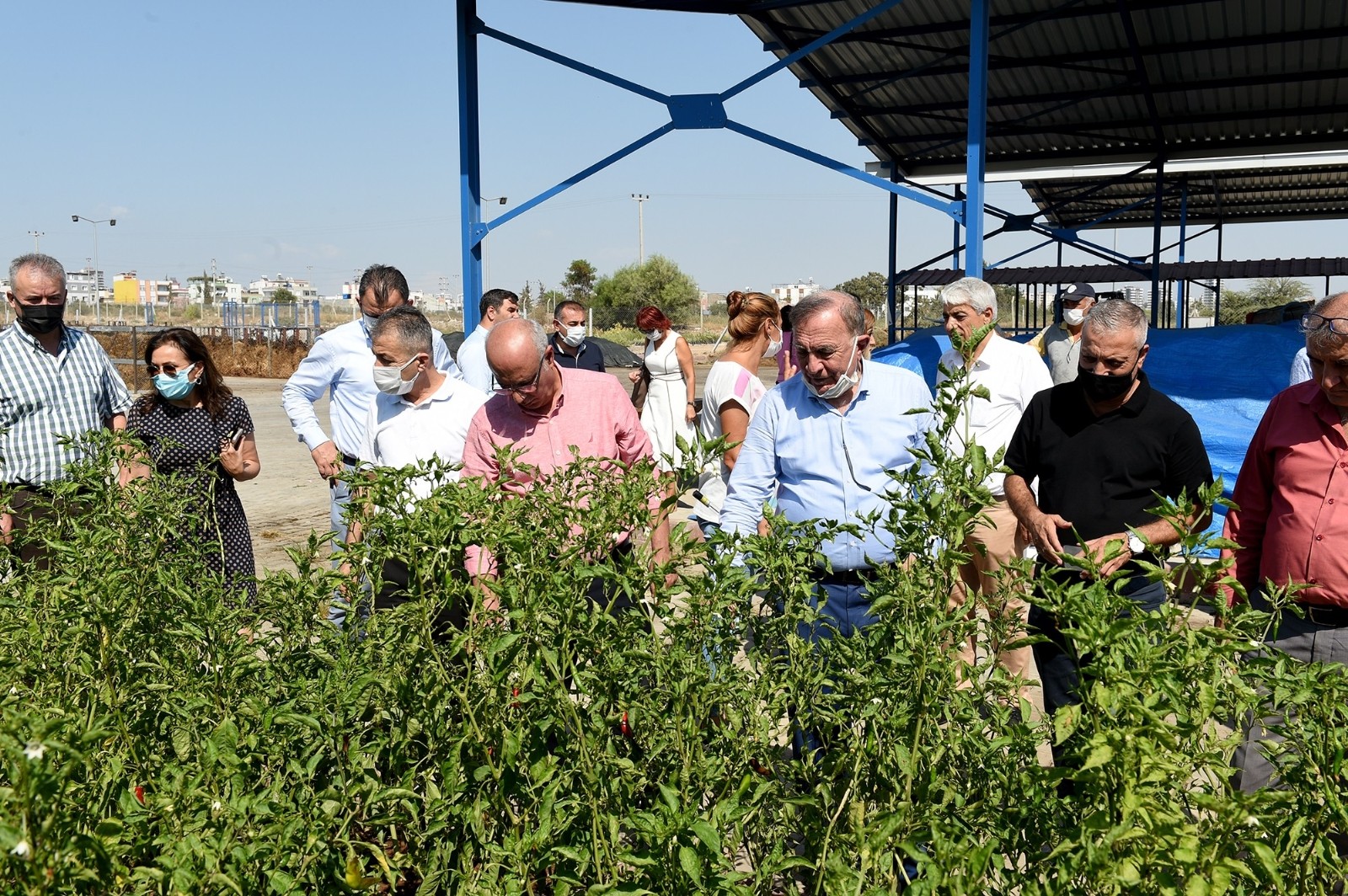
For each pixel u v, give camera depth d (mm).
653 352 8664
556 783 1990
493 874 2012
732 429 5273
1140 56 13664
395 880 2168
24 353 4926
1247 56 13883
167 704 2287
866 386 3482
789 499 3566
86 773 2021
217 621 2400
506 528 2252
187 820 1893
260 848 1875
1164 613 2000
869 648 2396
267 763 2143
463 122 11188
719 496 5363
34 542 4113
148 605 2627
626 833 2205
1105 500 3514
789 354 8461
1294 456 3254
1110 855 1717
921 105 16109
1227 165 17453
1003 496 4664
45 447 4906
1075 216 27062
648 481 2486
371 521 2355
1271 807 1962
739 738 2172
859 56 14242
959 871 1813
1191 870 1688
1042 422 3680
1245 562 3504
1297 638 3244
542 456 3715
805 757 2348
